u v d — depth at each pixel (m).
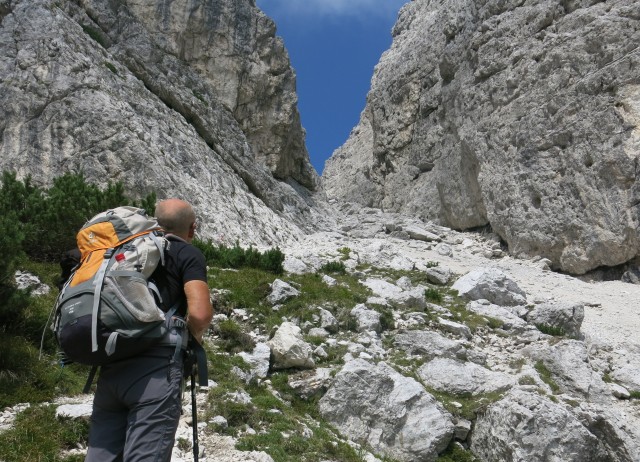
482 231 29.33
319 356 11.10
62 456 6.58
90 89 22.53
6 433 6.65
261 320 12.22
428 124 36.59
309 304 12.93
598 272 22.69
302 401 9.84
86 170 21.12
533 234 24.48
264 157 33.81
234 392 8.78
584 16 25.22
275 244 25.17
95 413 4.36
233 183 27.06
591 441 9.44
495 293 15.67
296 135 35.94
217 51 32.09
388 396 9.72
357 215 37.66
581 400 11.12
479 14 31.39
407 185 37.44
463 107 30.11
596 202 22.52
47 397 7.75
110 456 4.19
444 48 34.91
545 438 9.20
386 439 9.43
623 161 21.88
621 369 13.11
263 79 33.47
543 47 26.09
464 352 12.13
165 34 30.48
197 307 4.25
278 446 7.75
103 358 4.08
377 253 19.11
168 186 21.95
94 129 21.73
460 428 9.82
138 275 4.17
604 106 22.95
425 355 11.94
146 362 4.19
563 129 24.11
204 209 22.61
